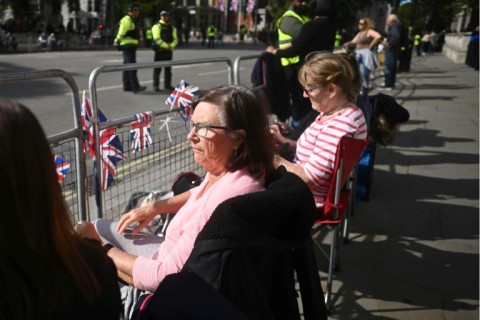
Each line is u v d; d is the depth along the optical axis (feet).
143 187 10.28
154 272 5.67
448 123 24.88
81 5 169.07
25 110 3.03
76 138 7.54
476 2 81.35
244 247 4.56
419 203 14.14
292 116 16.46
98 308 3.26
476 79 45.80
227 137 5.70
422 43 99.50
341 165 8.36
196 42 168.04
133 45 32.65
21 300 2.93
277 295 5.35
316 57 9.00
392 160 18.22
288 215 4.71
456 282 10.04
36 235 2.97
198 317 3.59
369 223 12.64
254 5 164.55
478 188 15.56
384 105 13.56
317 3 15.28
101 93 32.37
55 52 82.69
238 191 5.62
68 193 8.09
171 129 10.00
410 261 10.80
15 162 2.86
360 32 30.50
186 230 5.81
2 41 79.77
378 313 8.87
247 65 55.06
